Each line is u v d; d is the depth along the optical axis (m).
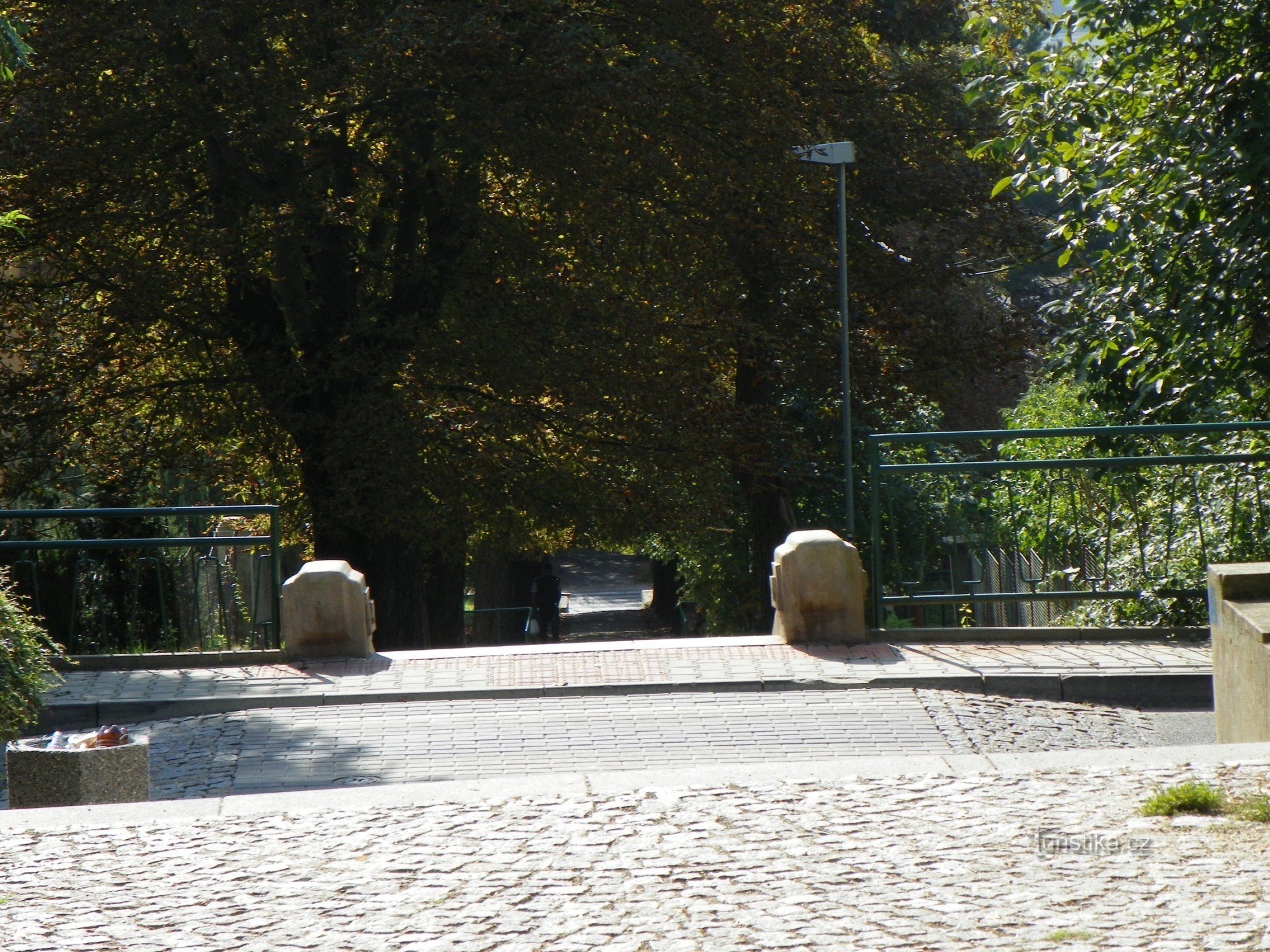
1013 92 14.07
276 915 5.34
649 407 21.62
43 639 11.30
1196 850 5.64
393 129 20.75
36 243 20.69
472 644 39.47
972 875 5.47
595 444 22.56
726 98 21.78
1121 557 12.05
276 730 9.84
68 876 5.90
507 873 5.71
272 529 12.34
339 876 5.78
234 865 5.98
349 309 21.81
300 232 19.80
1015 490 12.09
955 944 4.74
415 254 22.08
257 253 20.23
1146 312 13.91
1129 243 13.66
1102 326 14.23
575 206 21.50
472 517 22.08
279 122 18.88
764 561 25.48
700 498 22.47
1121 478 12.00
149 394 23.00
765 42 22.19
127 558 12.56
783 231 22.77
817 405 25.88
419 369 21.28
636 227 21.81
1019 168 16.30
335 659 11.68
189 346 22.62
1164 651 11.19
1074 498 12.06
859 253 24.92
